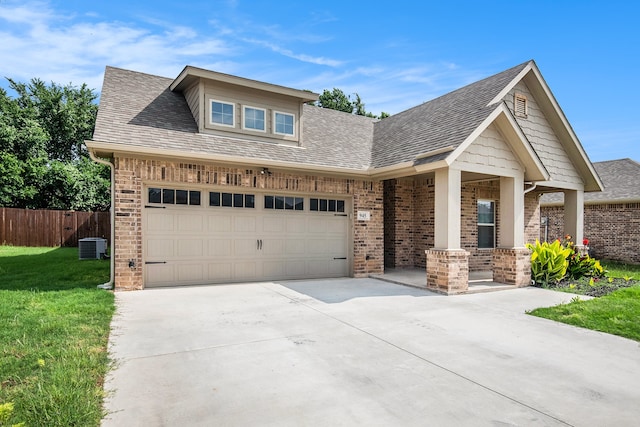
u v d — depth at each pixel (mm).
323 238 10648
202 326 5617
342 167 10234
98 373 3797
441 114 11070
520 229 9867
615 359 4551
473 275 11703
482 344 5020
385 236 13203
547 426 3035
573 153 12461
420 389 3650
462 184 12461
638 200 14961
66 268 10797
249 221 9672
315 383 3742
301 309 6766
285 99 10781
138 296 7676
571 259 10836
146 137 8578
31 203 22172
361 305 7164
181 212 8891
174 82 10422
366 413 3180
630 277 10898
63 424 2826
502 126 9391
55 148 29375
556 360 4484
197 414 3121
